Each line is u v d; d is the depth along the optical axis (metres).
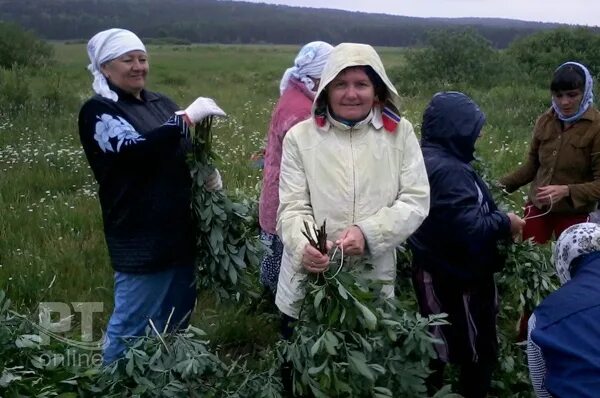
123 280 4.08
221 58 47.50
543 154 5.08
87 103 3.90
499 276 4.30
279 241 4.52
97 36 3.93
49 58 30.88
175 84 23.77
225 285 4.35
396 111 3.56
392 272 3.71
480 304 4.00
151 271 4.02
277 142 4.41
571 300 2.89
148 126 3.97
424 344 3.44
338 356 3.37
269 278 4.63
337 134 3.52
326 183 3.49
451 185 3.74
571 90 4.78
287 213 3.54
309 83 4.35
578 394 2.71
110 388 3.62
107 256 6.28
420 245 3.94
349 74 3.40
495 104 16.45
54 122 13.13
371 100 3.46
